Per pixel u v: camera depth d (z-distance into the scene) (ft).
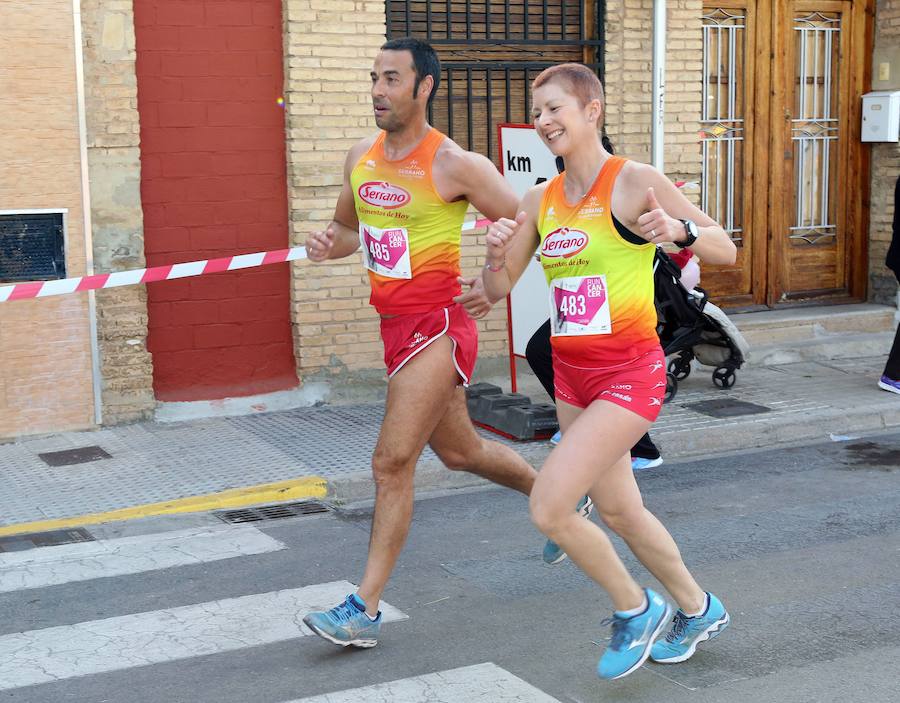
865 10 37.65
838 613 16.72
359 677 14.79
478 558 19.44
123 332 27.53
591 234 13.33
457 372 15.70
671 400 29.86
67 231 26.73
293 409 29.68
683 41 33.32
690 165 33.88
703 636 14.80
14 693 14.51
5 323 26.35
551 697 14.07
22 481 24.00
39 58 26.02
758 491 23.29
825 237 38.06
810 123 37.42
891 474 24.54
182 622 16.76
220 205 28.73
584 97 13.26
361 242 16.11
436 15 30.78
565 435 13.50
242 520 22.08
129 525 21.71
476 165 15.37
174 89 27.99
